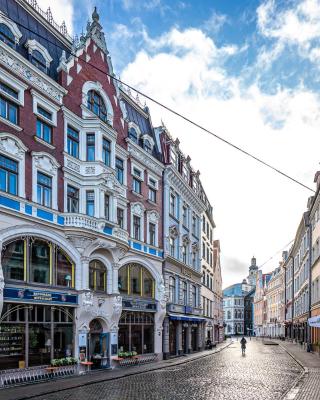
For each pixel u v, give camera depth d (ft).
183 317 125.70
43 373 68.49
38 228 71.05
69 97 82.07
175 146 129.49
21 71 70.54
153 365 94.99
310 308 147.95
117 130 96.99
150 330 106.93
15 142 68.13
